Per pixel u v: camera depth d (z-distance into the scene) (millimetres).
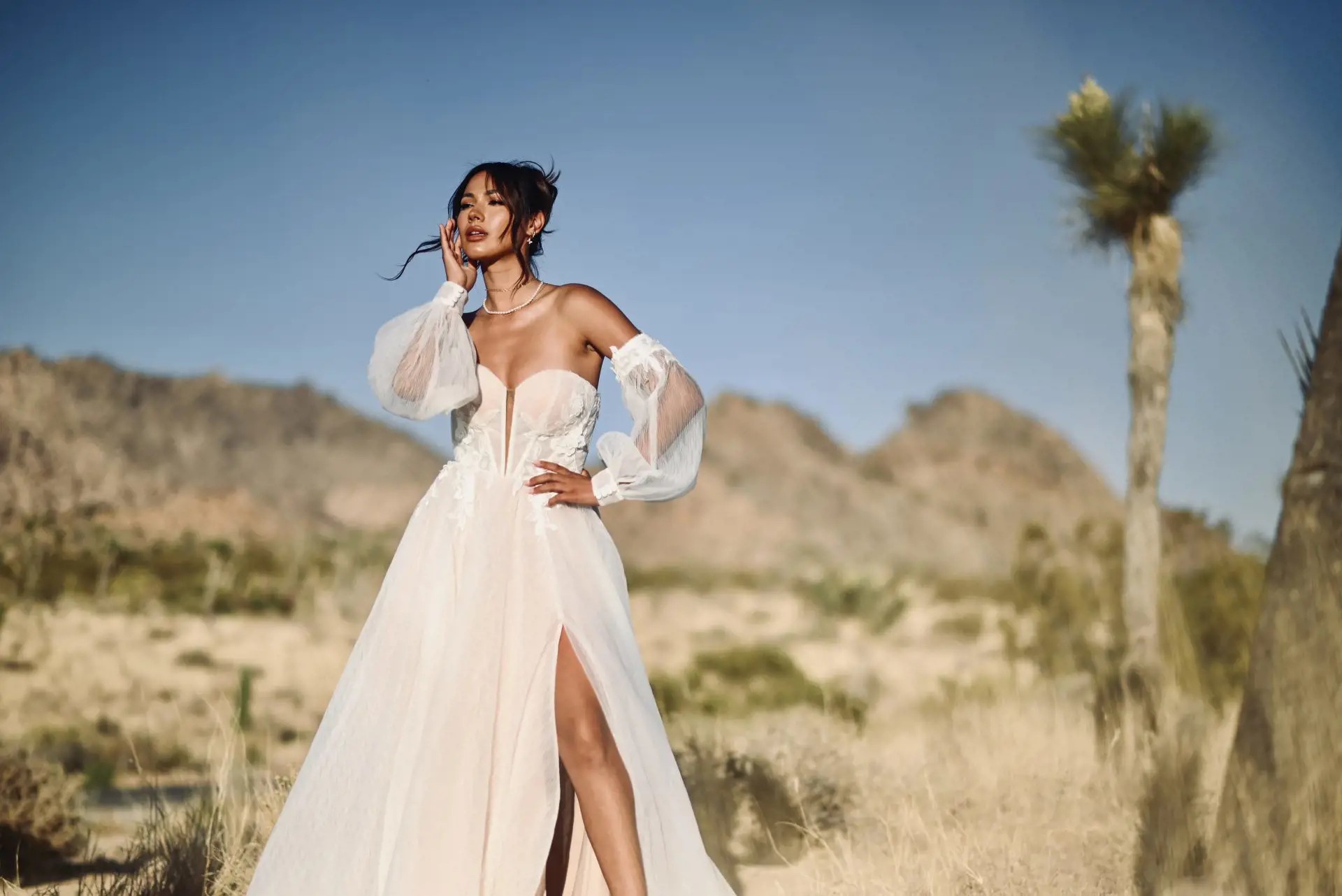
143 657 21672
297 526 80688
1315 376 3779
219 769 5617
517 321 3795
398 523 89312
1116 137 8156
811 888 4891
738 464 109625
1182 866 4391
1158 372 7992
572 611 3492
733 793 6129
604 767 3406
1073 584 10258
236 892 4605
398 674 3486
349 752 3432
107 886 5020
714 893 3414
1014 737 7062
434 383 3617
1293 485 3789
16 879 5184
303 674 20594
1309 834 3570
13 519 42219
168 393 95625
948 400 121188
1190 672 7434
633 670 3539
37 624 24109
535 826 3305
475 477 3646
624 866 3342
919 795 6023
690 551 96250
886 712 12320
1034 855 4781
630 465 3629
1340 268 3781
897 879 4664
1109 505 110938
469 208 3781
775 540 97375
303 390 104562
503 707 3418
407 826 3246
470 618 3443
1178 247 8141
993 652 24859
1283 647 3732
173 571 34750
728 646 32625
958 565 94188
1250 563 9398
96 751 11172
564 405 3682
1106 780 5918
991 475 112438
